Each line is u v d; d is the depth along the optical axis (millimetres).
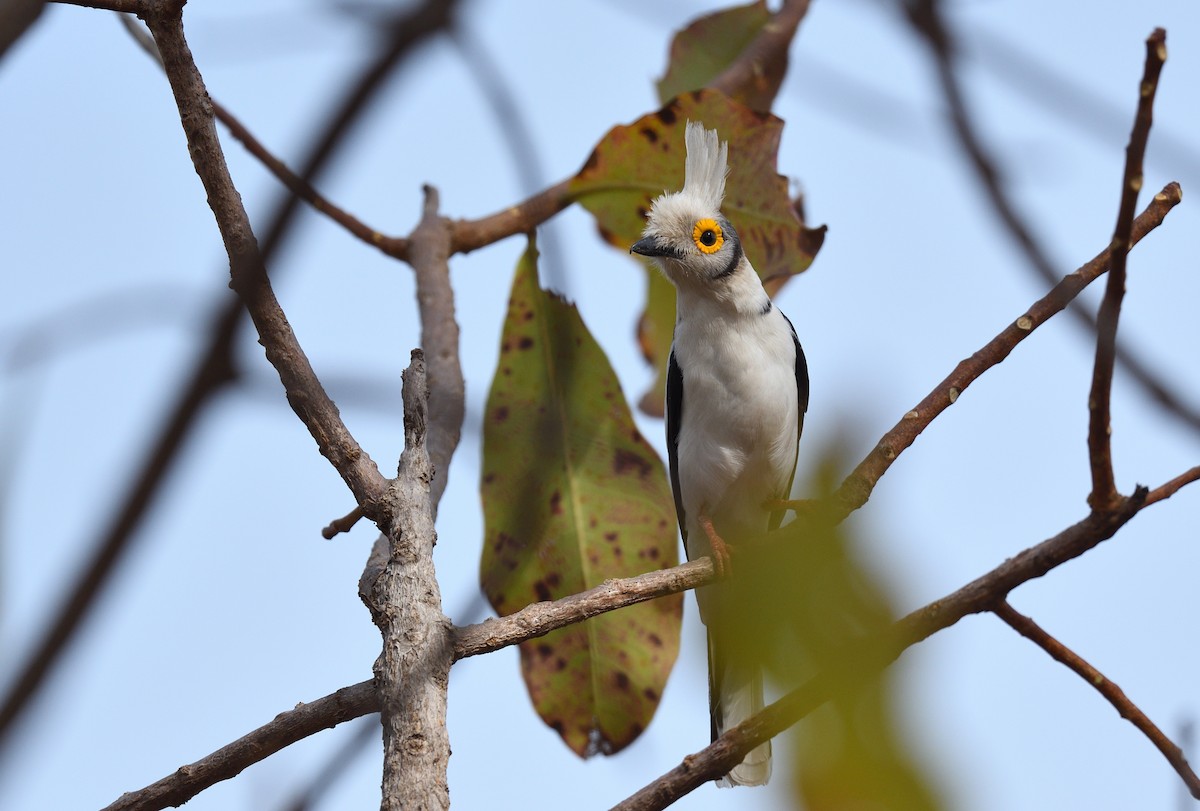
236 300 3107
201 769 4828
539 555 8594
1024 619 4727
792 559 3920
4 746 2627
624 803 4621
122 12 4656
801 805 3525
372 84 3141
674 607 8609
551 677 8508
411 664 4363
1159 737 4758
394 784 4105
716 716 7832
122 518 2811
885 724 3611
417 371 5066
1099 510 4617
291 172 3191
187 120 4656
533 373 8820
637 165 9453
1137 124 4574
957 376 5961
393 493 4781
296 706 4879
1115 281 4590
